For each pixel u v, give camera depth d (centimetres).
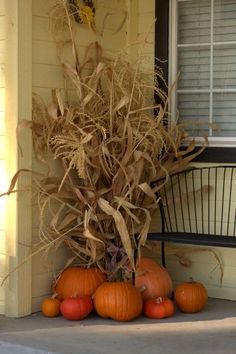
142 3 466
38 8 406
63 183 402
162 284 412
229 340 351
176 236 411
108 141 399
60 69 420
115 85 412
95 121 405
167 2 457
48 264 415
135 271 399
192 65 456
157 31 459
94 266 417
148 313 395
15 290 397
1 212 404
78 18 429
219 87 448
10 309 399
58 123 401
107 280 412
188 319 393
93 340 351
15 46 394
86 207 409
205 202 445
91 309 396
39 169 407
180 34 459
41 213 393
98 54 431
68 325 382
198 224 448
